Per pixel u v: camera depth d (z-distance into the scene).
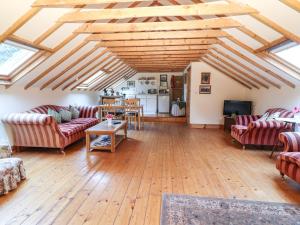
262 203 2.42
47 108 5.20
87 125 5.35
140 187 2.78
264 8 2.71
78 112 6.11
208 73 7.09
